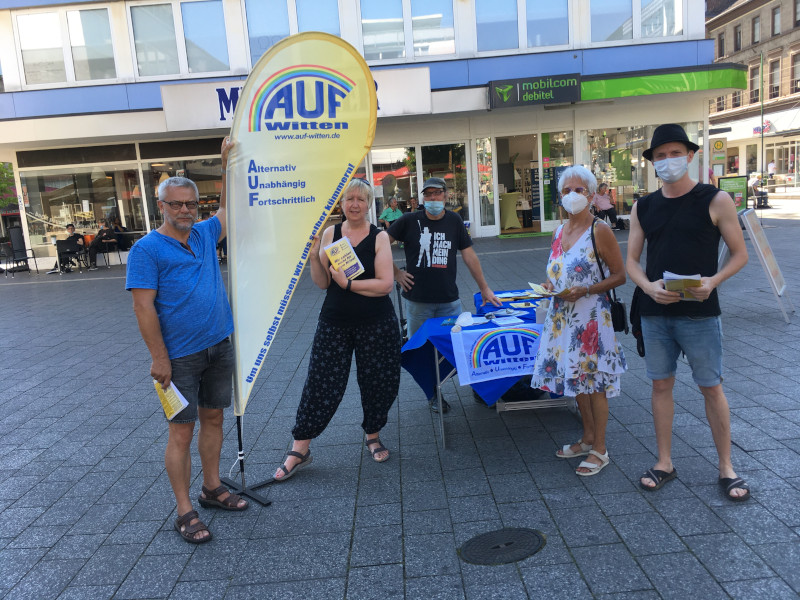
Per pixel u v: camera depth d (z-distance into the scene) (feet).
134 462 12.90
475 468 11.71
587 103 48.01
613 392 10.77
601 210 46.78
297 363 19.60
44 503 11.27
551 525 9.53
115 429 14.78
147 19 47.21
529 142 51.19
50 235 51.67
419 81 41.70
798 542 8.56
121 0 46.78
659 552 8.62
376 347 11.55
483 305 14.61
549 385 11.12
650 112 49.37
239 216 10.53
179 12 46.96
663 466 10.53
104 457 13.20
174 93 41.01
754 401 13.65
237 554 9.36
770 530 8.89
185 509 9.89
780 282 20.65
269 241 10.71
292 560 9.12
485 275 32.99
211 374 10.27
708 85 43.98
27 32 47.52
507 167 51.67
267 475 11.96
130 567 9.16
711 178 47.16
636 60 47.16
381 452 12.32
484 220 51.29
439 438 13.26
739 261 9.26
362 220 11.42
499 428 13.60
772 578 7.88
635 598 7.72
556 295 10.71
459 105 43.78
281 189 10.65
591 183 10.66
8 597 8.56
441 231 14.12
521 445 12.62
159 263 9.29
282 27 47.11
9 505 11.24
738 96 132.26
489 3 46.80
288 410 15.51
